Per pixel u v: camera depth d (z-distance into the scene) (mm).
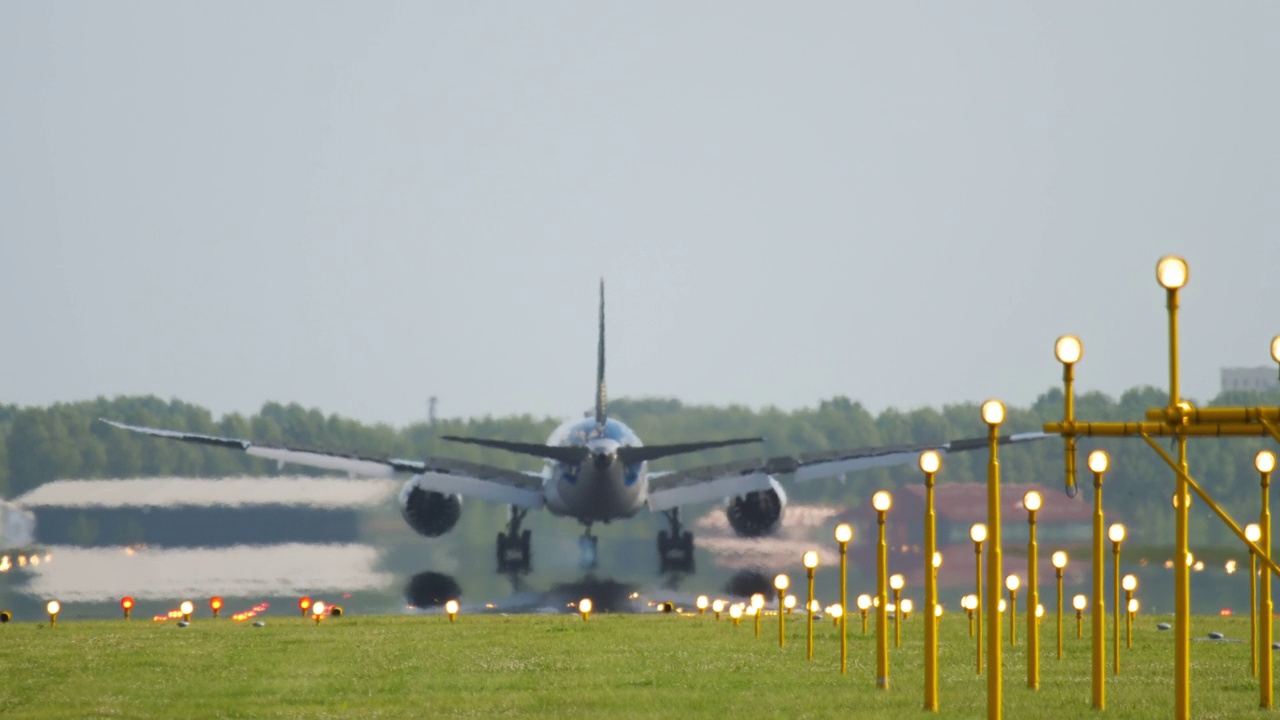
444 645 112938
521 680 90438
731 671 94562
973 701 78125
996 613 68250
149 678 92438
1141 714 73125
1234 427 66688
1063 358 68000
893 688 84438
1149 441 67562
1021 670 96188
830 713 73750
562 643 114438
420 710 77062
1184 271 65625
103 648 111375
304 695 84125
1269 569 66500
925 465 75188
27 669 97625
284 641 116875
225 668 97688
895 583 104875
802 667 96812
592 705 78188
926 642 75250
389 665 99062
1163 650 111312
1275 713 74125
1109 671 96125
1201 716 72938
